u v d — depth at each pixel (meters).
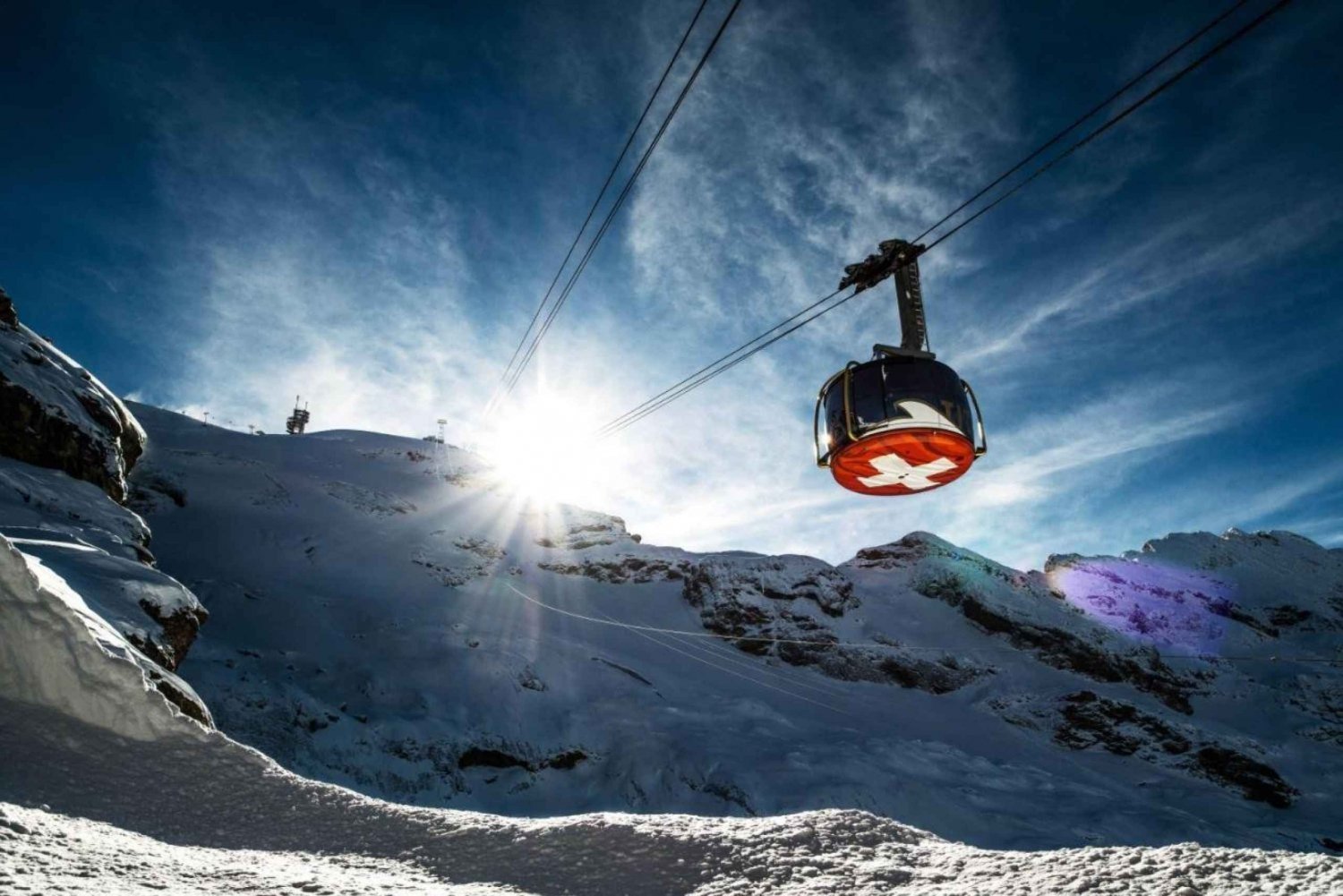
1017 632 86.94
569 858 7.12
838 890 6.13
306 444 112.81
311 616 53.03
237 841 7.86
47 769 8.41
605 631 72.94
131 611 14.34
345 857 7.57
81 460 25.14
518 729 45.41
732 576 87.88
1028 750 65.19
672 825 7.62
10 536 15.34
